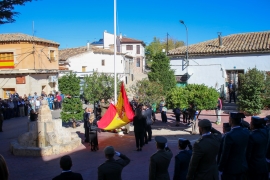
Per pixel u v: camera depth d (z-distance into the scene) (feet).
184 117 62.49
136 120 39.81
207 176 16.67
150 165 18.88
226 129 22.97
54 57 112.37
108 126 49.55
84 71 131.13
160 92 60.64
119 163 18.15
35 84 101.04
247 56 78.79
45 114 41.70
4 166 9.28
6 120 74.90
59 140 41.83
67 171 17.02
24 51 98.17
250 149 19.43
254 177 19.66
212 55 82.94
